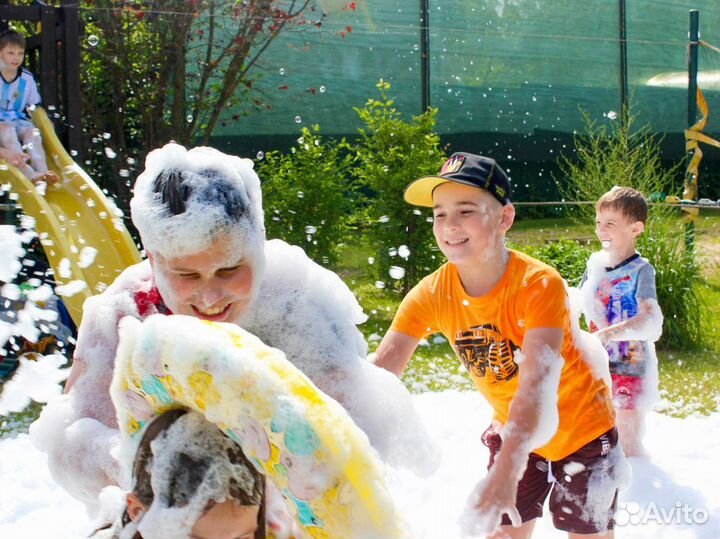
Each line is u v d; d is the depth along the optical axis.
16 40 7.45
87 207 7.05
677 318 8.69
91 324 2.22
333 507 1.54
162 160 2.06
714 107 16.23
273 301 2.20
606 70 15.24
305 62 13.13
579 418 3.12
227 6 11.12
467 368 3.19
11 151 7.14
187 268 2.01
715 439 5.27
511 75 14.67
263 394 1.50
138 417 1.70
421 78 13.87
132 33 11.00
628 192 5.06
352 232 11.11
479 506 2.67
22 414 6.02
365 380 2.23
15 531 3.68
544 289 2.94
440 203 3.06
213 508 1.59
